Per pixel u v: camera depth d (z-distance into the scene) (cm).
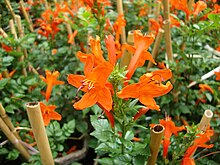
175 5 33
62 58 40
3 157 34
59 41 41
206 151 30
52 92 37
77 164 30
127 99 18
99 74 16
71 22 36
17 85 33
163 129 18
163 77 17
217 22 26
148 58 19
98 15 29
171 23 36
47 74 28
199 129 21
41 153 22
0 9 45
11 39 35
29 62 40
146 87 17
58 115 27
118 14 37
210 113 22
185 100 35
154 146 19
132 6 44
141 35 18
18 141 30
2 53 34
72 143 37
